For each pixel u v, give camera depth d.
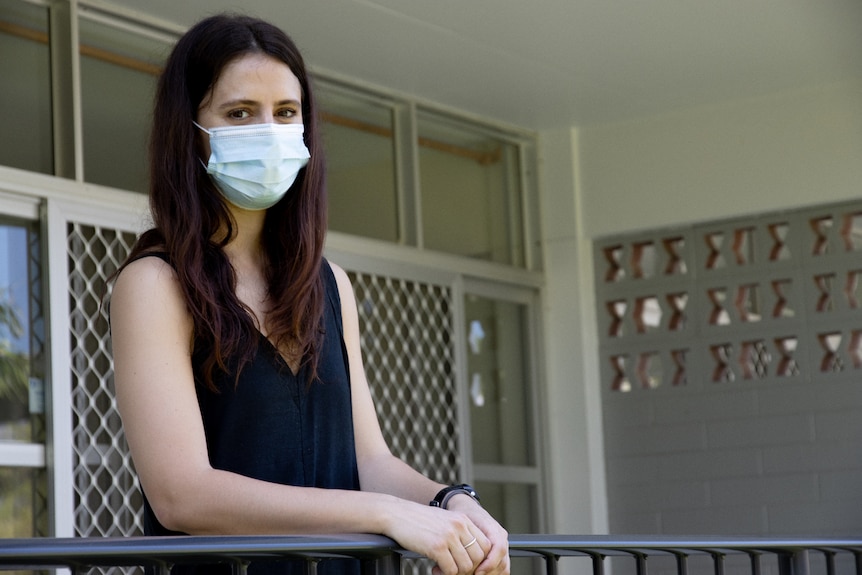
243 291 1.90
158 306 1.79
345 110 5.68
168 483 1.71
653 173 6.28
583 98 5.99
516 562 6.16
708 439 6.16
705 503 6.12
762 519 5.98
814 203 5.89
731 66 5.60
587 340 6.46
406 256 5.79
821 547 2.41
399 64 5.44
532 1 4.80
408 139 5.88
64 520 4.30
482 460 6.16
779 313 6.07
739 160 6.06
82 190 4.52
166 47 4.89
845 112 5.82
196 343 1.82
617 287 6.45
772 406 6.03
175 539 1.40
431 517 1.63
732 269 6.19
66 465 4.34
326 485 1.87
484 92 5.86
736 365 6.14
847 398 5.86
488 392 6.26
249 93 1.92
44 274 4.40
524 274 6.40
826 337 5.97
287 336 1.88
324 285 2.00
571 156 6.48
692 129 6.18
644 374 6.36
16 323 4.34
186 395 1.77
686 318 6.28
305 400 1.87
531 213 6.55
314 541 1.52
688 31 5.15
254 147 1.89
